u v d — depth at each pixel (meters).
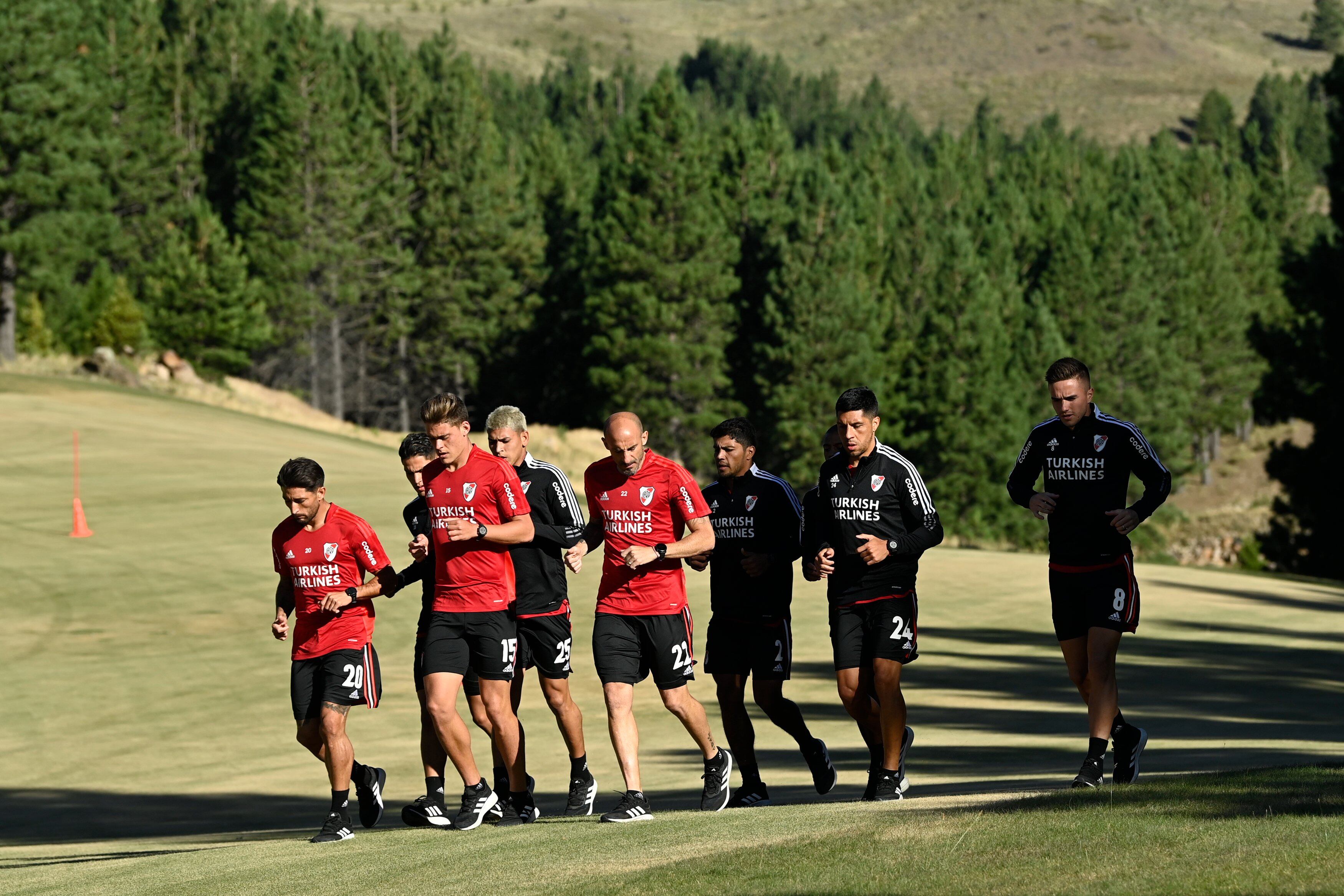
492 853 16.84
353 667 20.95
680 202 173.38
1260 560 115.69
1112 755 27.62
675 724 37.00
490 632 21.19
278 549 21.14
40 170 137.38
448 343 195.50
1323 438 108.00
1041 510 19.72
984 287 165.88
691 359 172.75
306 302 175.88
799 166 190.38
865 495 21.02
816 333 163.50
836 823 16.34
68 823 26.34
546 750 33.50
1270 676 42.47
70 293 149.00
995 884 12.34
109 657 44.34
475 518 20.97
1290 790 15.52
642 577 20.80
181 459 85.00
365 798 22.42
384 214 189.88
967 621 54.50
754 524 22.11
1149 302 185.12
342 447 103.50
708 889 13.23
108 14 192.00
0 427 91.12
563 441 159.75
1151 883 11.93
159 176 185.88
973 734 33.19
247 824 25.61
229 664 43.56
